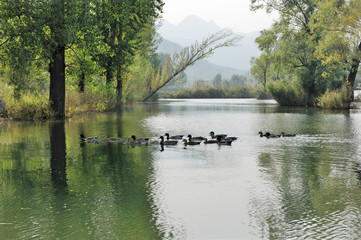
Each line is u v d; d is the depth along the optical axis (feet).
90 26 102.01
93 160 47.42
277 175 39.75
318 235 24.08
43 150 54.65
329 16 157.69
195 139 65.05
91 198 31.78
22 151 53.78
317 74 183.42
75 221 26.66
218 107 179.32
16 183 36.60
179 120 104.83
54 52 102.01
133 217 27.40
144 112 140.67
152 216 27.66
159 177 38.88
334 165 44.65
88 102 133.18
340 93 158.51
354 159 48.26
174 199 31.48
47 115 103.55
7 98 101.45
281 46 191.52
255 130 79.92
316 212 28.22
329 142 62.54
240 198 31.76
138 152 53.16
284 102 196.13
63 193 33.27
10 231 24.86
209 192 33.47
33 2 88.33
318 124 92.58
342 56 151.02
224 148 56.70
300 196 32.24
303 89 190.19
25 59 87.92
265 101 271.08
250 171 41.57
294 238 23.67
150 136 70.18
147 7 141.69
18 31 85.76
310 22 169.48
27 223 26.21
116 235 24.29
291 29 186.19
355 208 29.01
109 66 139.23
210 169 42.39
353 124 92.02
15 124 89.81
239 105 201.05
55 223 26.30
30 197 32.09
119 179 37.96
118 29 141.69
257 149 55.72
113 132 75.82
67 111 115.34
